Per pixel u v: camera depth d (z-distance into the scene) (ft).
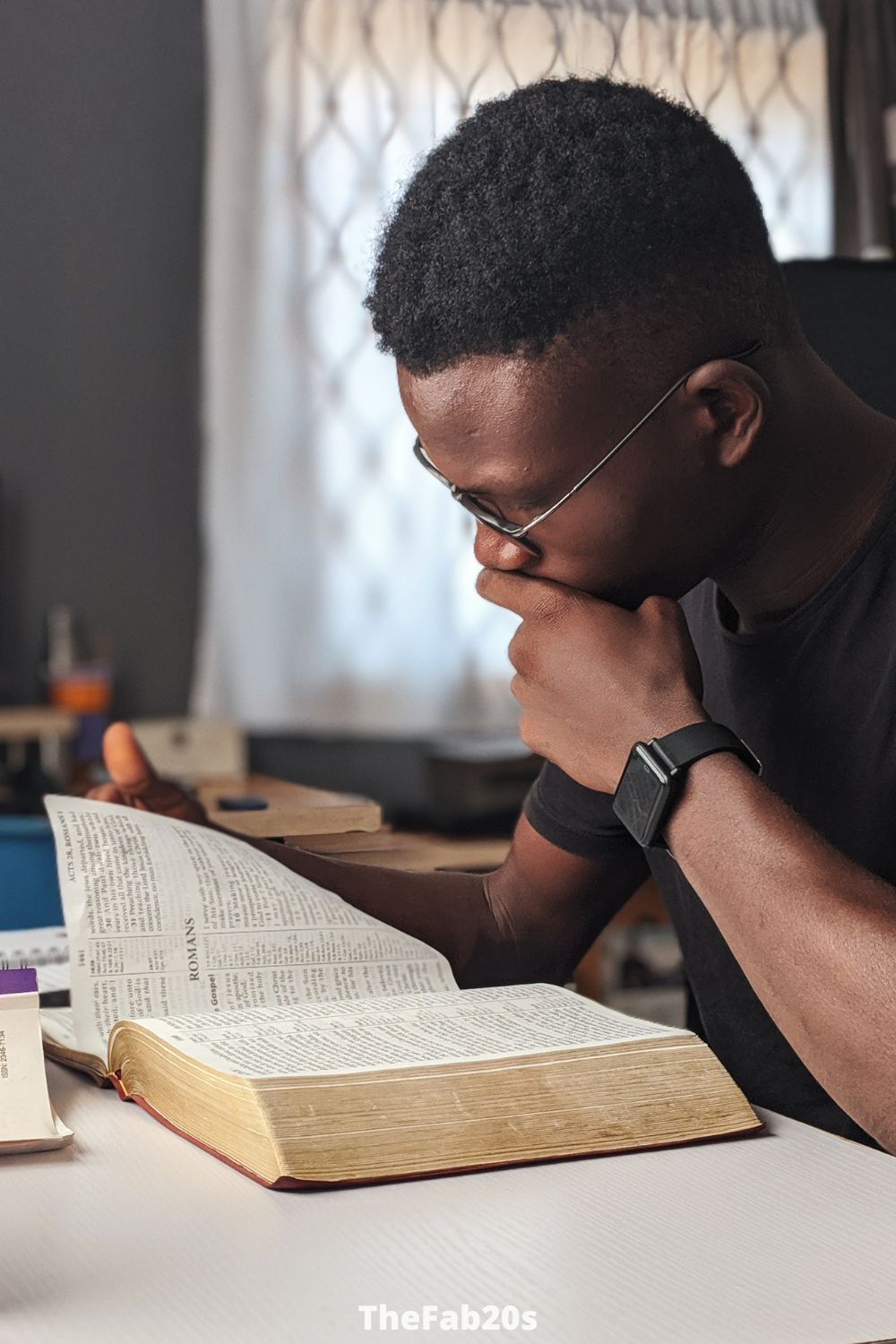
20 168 9.14
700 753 2.30
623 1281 1.52
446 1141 1.90
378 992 2.61
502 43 9.12
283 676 9.23
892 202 10.27
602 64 9.02
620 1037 2.21
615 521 2.42
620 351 2.32
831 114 10.15
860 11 10.18
